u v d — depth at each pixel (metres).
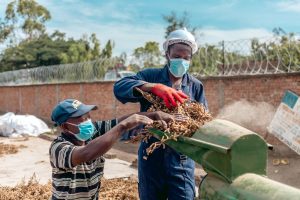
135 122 2.95
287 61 10.52
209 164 2.49
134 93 3.60
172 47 3.80
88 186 3.27
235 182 2.30
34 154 12.70
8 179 9.30
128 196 7.07
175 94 3.31
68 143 3.15
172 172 3.81
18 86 26.91
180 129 2.82
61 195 3.19
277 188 2.06
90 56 43.00
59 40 52.12
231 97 11.91
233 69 11.84
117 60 18.25
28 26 58.94
